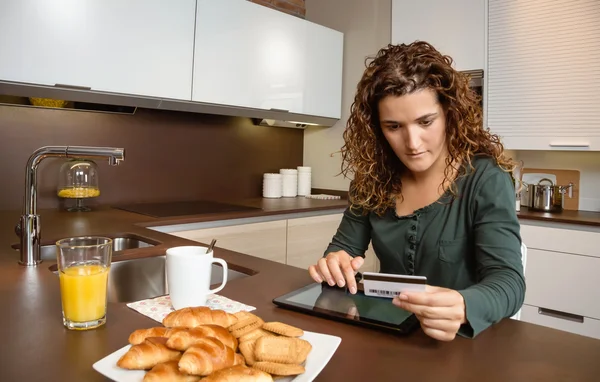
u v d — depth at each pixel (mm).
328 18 3498
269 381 523
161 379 520
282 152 3479
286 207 2717
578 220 2365
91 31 2084
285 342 621
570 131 2541
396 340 751
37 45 1944
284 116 3012
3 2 1852
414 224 1090
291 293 967
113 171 2561
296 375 572
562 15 2525
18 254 1323
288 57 2941
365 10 3260
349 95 3377
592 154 2822
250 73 2730
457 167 1040
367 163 1144
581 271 2379
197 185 2957
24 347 691
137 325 795
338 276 960
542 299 2512
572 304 2410
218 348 563
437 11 2883
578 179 2863
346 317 827
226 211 2434
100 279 783
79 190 2283
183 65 2414
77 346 700
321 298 936
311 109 3129
